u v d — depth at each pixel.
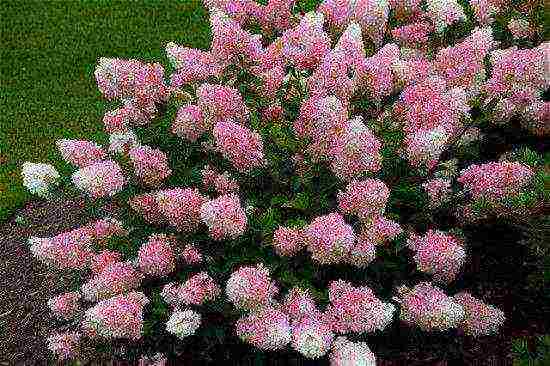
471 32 1.86
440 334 1.57
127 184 1.59
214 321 1.56
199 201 1.48
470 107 1.66
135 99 1.66
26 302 2.06
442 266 1.45
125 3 3.75
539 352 1.36
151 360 1.62
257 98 1.66
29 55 3.37
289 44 1.67
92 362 1.73
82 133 2.81
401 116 1.57
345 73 1.53
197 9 3.64
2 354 1.90
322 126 1.46
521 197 1.51
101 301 1.45
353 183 1.42
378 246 1.52
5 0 3.80
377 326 1.35
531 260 1.70
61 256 1.55
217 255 1.53
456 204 1.63
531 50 1.58
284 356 1.57
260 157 1.49
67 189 1.64
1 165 2.68
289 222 1.48
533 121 1.72
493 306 1.60
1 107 3.02
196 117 1.55
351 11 1.76
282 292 1.51
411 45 1.92
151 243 1.50
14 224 2.40
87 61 3.30
